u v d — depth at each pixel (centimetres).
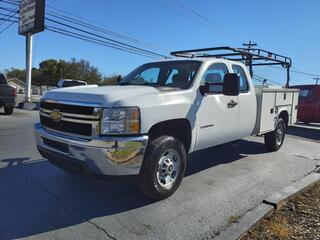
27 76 2348
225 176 640
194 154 800
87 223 436
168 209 483
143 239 402
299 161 781
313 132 1452
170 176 515
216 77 622
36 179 584
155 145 484
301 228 444
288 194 546
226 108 625
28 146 834
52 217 449
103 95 464
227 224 443
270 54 957
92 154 446
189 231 423
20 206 478
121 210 475
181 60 631
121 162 450
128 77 664
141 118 464
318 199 549
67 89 524
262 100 745
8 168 644
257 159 779
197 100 559
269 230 438
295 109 936
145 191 494
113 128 450
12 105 1559
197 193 546
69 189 543
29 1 2295
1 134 1012
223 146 898
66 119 481
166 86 578
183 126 545
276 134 850
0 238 396
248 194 549
